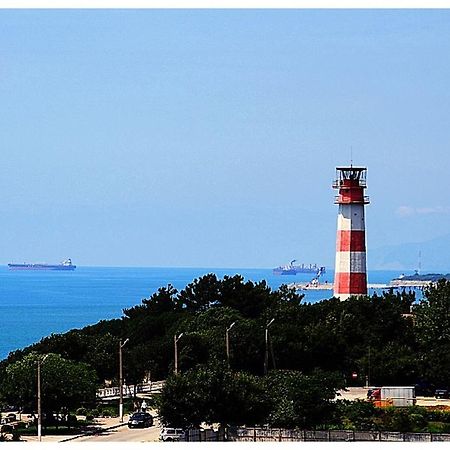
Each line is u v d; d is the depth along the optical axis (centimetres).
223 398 16088
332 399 18425
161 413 16262
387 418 17275
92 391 18588
